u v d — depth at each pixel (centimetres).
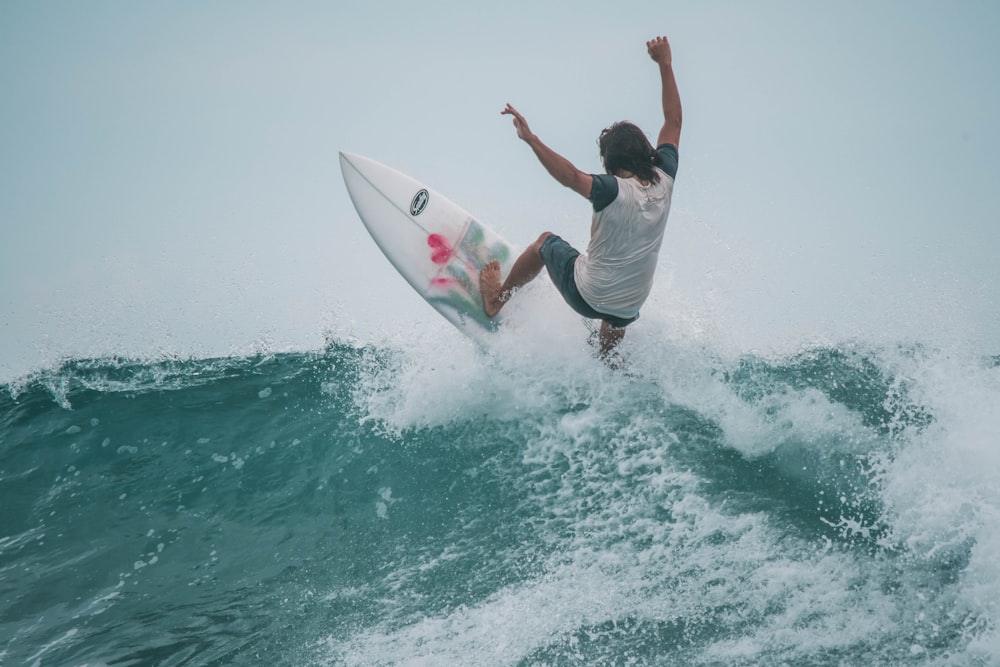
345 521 539
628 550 477
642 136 513
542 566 476
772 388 583
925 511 466
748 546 466
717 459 534
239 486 579
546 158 489
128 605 488
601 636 423
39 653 455
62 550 537
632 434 560
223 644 452
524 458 561
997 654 382
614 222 510
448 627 444
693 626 422
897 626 406
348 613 466
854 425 537
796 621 416
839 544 460
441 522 525
